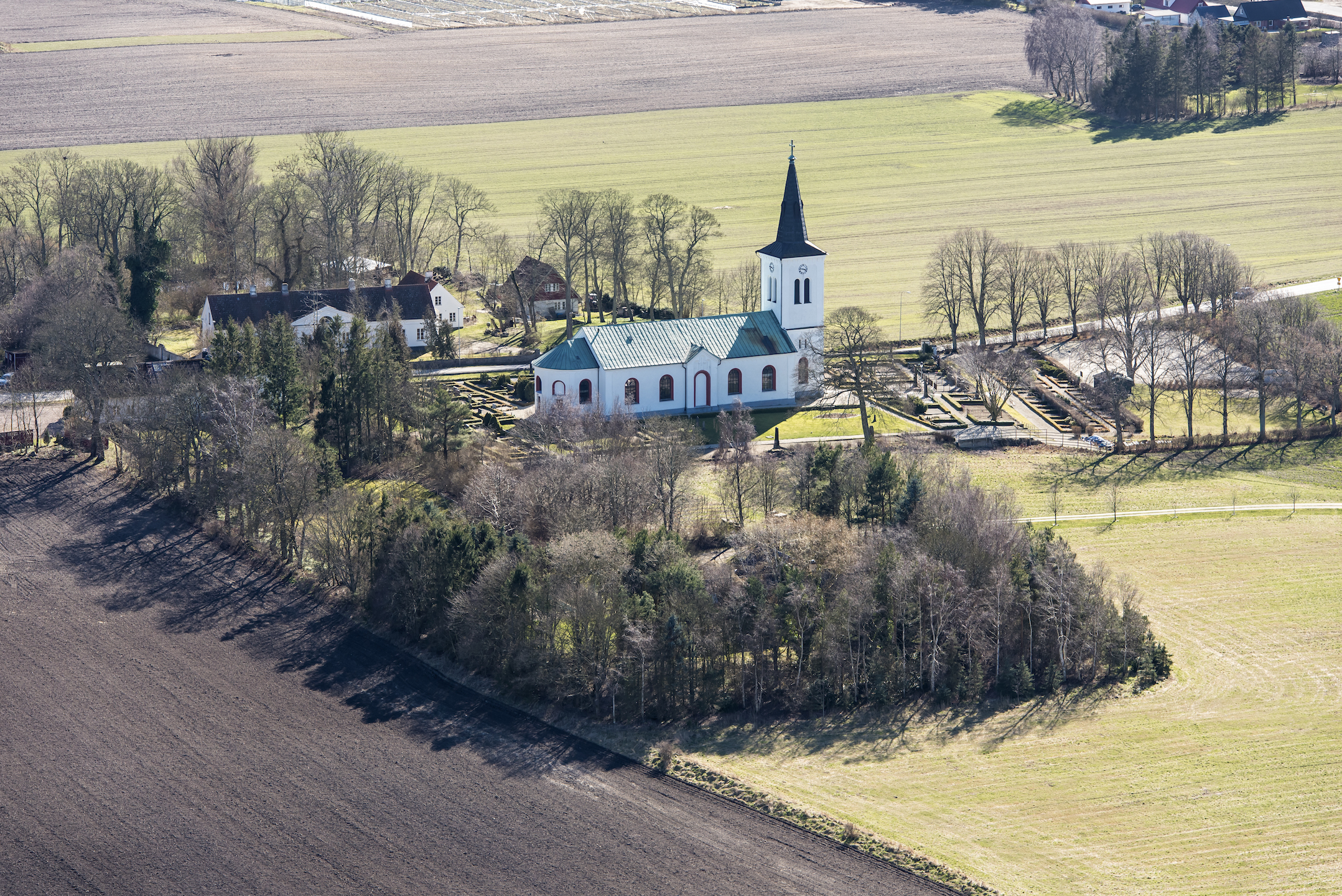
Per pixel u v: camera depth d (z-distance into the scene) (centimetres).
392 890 15388
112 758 18050
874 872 15500
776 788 17138
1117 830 16300
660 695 18838
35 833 16525
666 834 16262
